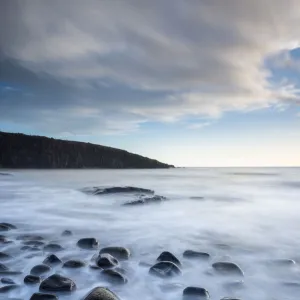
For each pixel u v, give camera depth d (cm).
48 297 430
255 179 4312
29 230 941
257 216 1189
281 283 516
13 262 609
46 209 1365
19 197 1830
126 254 650
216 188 2577
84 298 421
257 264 612
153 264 598
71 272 541
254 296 468
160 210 1326
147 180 3703
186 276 541
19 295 449
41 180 3397
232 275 544
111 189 1903
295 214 1241
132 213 1249
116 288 488
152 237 853
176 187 2680
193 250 669
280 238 838
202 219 1122
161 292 477
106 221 1084
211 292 480
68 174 4875
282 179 4334
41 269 538
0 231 913
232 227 987
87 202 1573
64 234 876
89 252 682
